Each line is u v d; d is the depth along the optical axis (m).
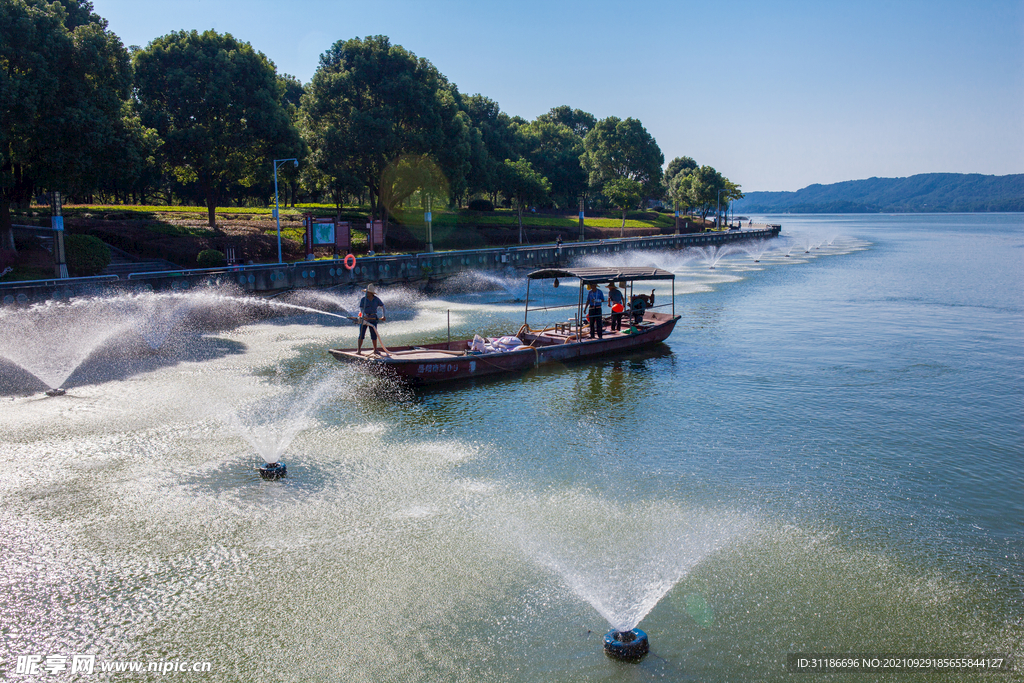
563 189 126.12
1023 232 160.12
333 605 9.56
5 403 18.94
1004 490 13.74
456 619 9.24
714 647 8.66
